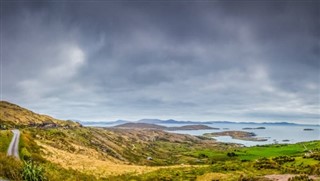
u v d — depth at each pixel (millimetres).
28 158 81188
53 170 72688
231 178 102875
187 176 114812
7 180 43562
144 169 131875
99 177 98000
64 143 193625
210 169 129000
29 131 195500
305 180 82125
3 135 124125
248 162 143250
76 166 111938
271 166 121125
